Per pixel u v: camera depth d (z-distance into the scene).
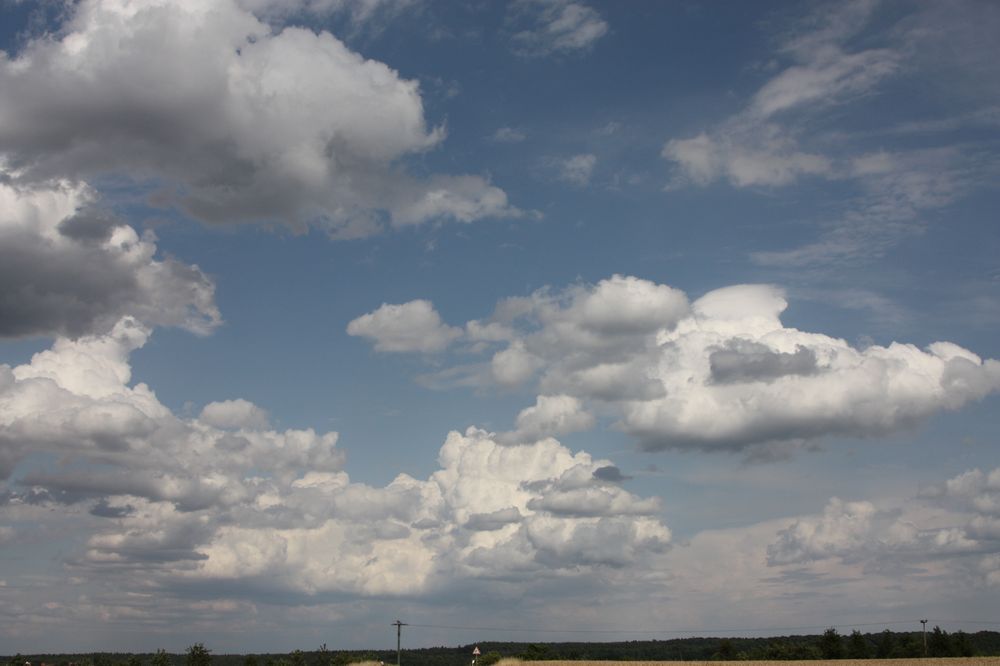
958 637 159.50
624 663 122.31
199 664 140.25
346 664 141.62
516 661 123.94
